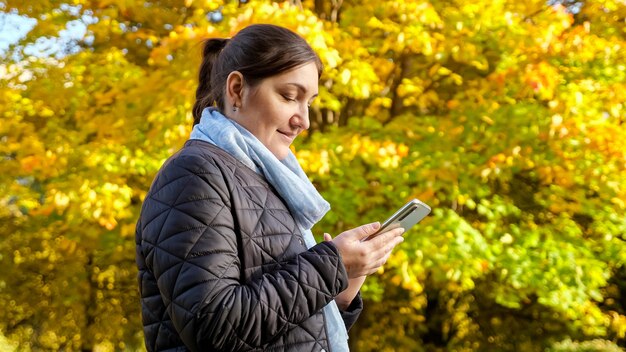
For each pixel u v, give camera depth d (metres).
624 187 6.84
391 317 9.91
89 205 6.29
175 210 1.56
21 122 7.55
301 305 1.56
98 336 11.59
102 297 11.05
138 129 6.80
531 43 6.35
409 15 6.16
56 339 13.16
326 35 5.89
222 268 1.53
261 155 1.71
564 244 7.18
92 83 7.01
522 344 10.34
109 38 7.41
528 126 6.57
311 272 1.59
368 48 6.68
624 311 10.42
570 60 6.64
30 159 6.72
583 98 6.45
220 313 1.48
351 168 6.93
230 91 1.75
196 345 1.51
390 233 1.74
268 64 1.72
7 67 7.14
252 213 1.64
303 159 6.28
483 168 6.49
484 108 6.73
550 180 6.95
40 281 11.50
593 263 7.21
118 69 6.65
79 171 6.86
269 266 1.63
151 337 1.64
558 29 6.39
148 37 6.71
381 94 7.25
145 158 6.48
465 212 8.26
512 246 7.17
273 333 1.54
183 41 5.79
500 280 7.61
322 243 1.66
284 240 1.66
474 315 10.51
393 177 6.74
